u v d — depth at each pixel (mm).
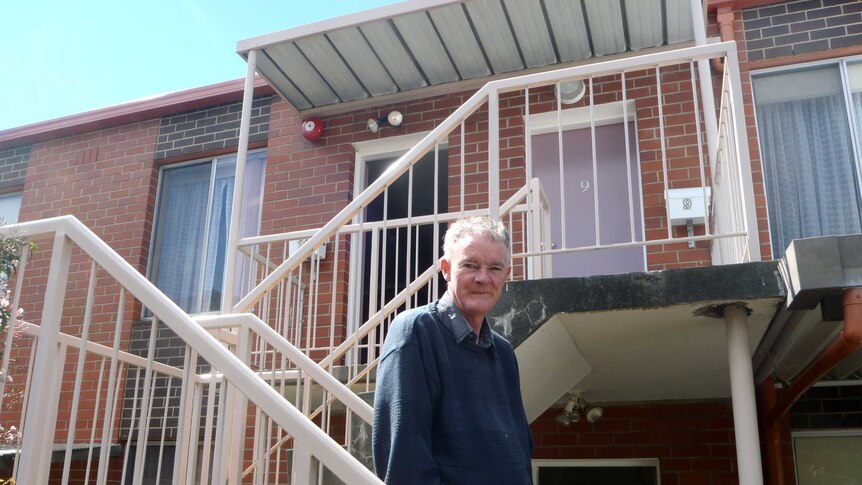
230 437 2699
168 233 6750
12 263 2305
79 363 2184
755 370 4172
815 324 3111
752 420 2820
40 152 7324
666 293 2830
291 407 1974
